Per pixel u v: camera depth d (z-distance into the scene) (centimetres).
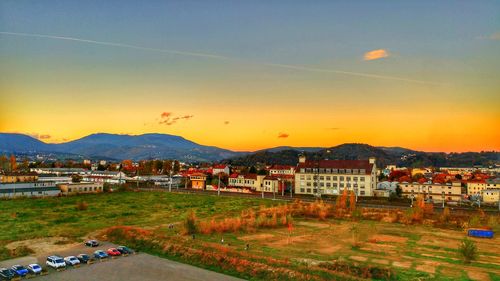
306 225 10656
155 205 14462
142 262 6888
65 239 8388
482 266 6819
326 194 18725
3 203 14162
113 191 19100
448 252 7794
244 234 9269
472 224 10006
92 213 12238
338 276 6072
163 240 7956
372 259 7206
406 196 18375
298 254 7469
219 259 6844
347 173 18388
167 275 6241
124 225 10225
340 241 8712
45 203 14362
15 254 7181
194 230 9156
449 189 19600
